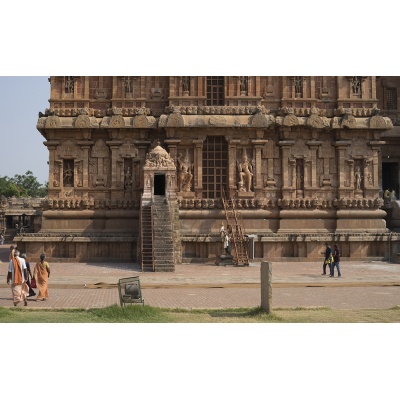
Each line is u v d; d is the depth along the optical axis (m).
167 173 32.25
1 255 39.50
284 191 36.50
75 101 36.81
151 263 28.58
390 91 43.62
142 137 36.56
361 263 33.19
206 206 35.72
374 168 37.25
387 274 27.42
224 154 36.75
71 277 25.53
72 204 36.03
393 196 40.88
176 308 16.61
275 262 33.91
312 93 37.47
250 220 36.03
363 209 36.72
